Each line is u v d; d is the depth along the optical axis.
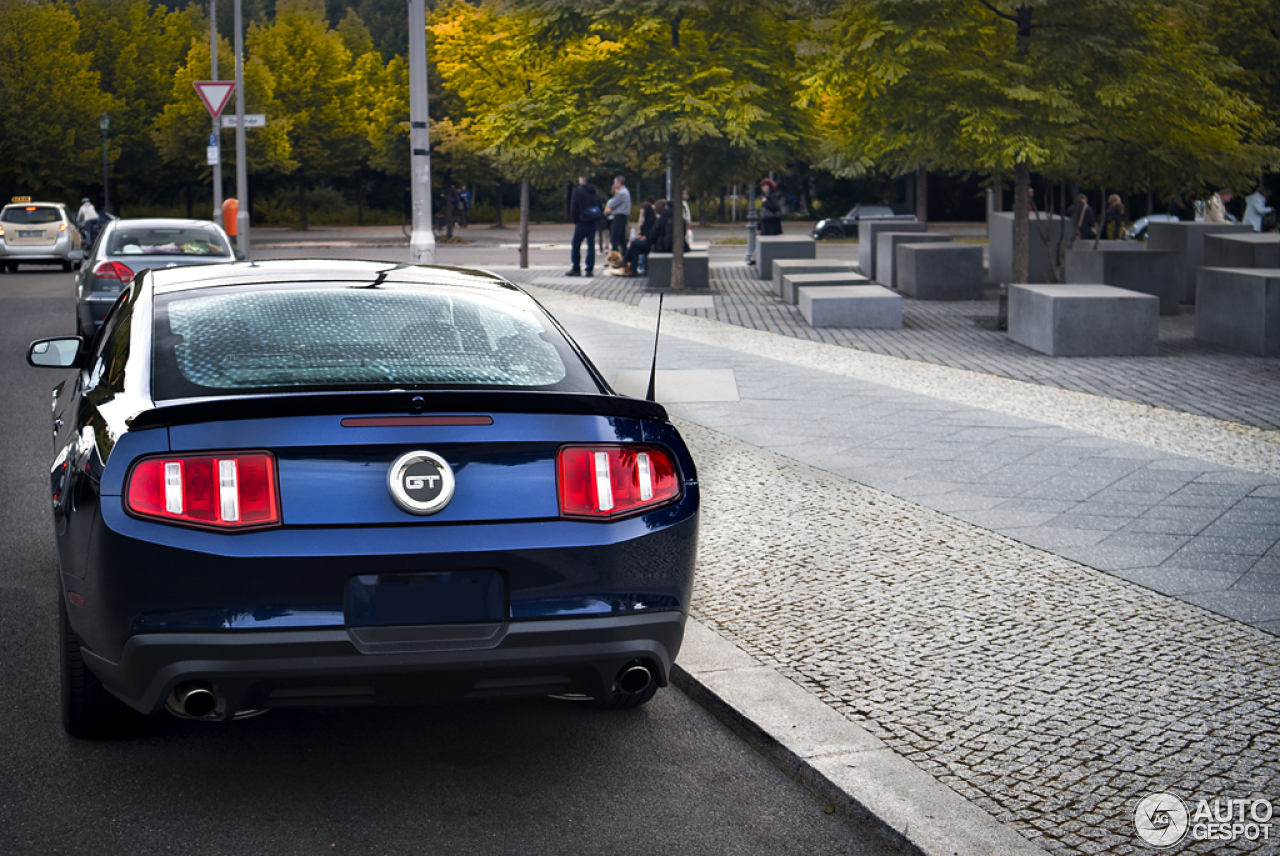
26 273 28.53
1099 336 13.24
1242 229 21.02
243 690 3.15
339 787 3.57
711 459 8.02
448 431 3.25
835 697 4.16
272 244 40.34
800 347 13.85
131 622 3.15
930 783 3.49
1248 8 24.27
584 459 3.37
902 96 15.84
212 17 35.72
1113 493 7.07
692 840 3.28
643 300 19.77
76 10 58.47
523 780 3.65
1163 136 16.27
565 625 3.29
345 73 59.78
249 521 3.14
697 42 20.08
